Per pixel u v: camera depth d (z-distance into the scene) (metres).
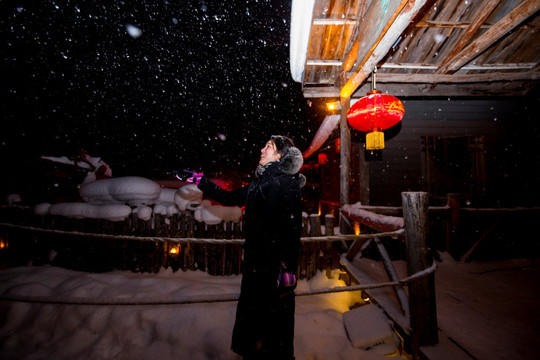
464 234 4.98
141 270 4.12
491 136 6.17
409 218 2.10
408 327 2.12
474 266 4.33
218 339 2.36
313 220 4.17
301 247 4.11
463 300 2.92
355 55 3.91
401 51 4.31
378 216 3.04
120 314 2.70
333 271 4.21
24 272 3.76
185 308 2.73
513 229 5.01
